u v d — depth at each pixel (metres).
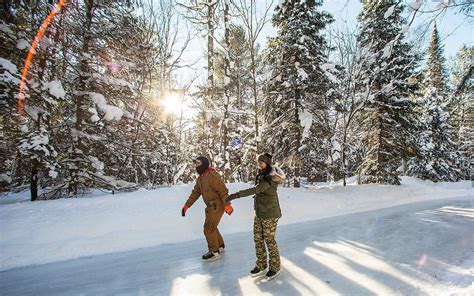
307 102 14.40
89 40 10.77
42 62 9.45
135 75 13.87
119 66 11.62
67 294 3.66
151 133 12.82
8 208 7.16
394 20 14.92
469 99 25.47
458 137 31.08
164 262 4.80
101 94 10.48
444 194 15.05
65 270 4.48
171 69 16.58
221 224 7.27
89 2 10.30
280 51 14.28
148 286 3.85
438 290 3.43
